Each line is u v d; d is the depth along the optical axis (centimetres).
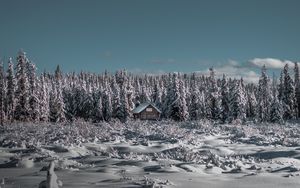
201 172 1875
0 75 7100
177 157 2364
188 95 9362
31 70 7338
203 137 3681
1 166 2072
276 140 3566
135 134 3759
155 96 11394
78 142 3045
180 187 1443
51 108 8338
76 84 11031
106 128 4144
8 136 3416
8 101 6950
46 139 3281
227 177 1738
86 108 9712
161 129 4116
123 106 8988
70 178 1592
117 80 11950
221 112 8206
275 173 1867
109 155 2444
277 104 7450
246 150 3019
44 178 1548
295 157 2672
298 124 6259
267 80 9094
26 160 2100
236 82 8031
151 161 2111
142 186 1420
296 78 9319
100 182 1498
